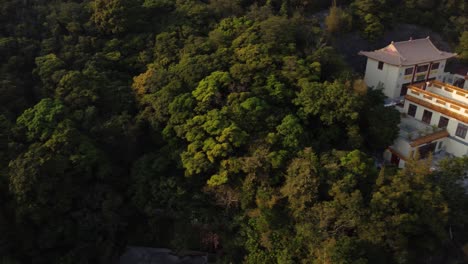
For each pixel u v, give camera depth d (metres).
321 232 25.22
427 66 48.00
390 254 25.81
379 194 25.75
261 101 31.78
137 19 41.50
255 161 27.88
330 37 47.12
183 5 44.41
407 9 56.34
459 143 37.34
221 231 29.20
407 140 36.59
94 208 28.98
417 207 26.30
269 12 44.91
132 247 31.02
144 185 30.16
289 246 26.16
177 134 31.03
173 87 33.03
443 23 57.00
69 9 41.31
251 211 27.94
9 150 28.64
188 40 39.56
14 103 32.41
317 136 32.91
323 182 27.25
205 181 30.06
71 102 32.66
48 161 27.47
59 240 27.67
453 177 28.47
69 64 37.09
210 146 29.06
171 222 31.22
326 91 32.12
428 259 27.78
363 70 52.16
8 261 25.61
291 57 35.62
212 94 31.81
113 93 34.56
